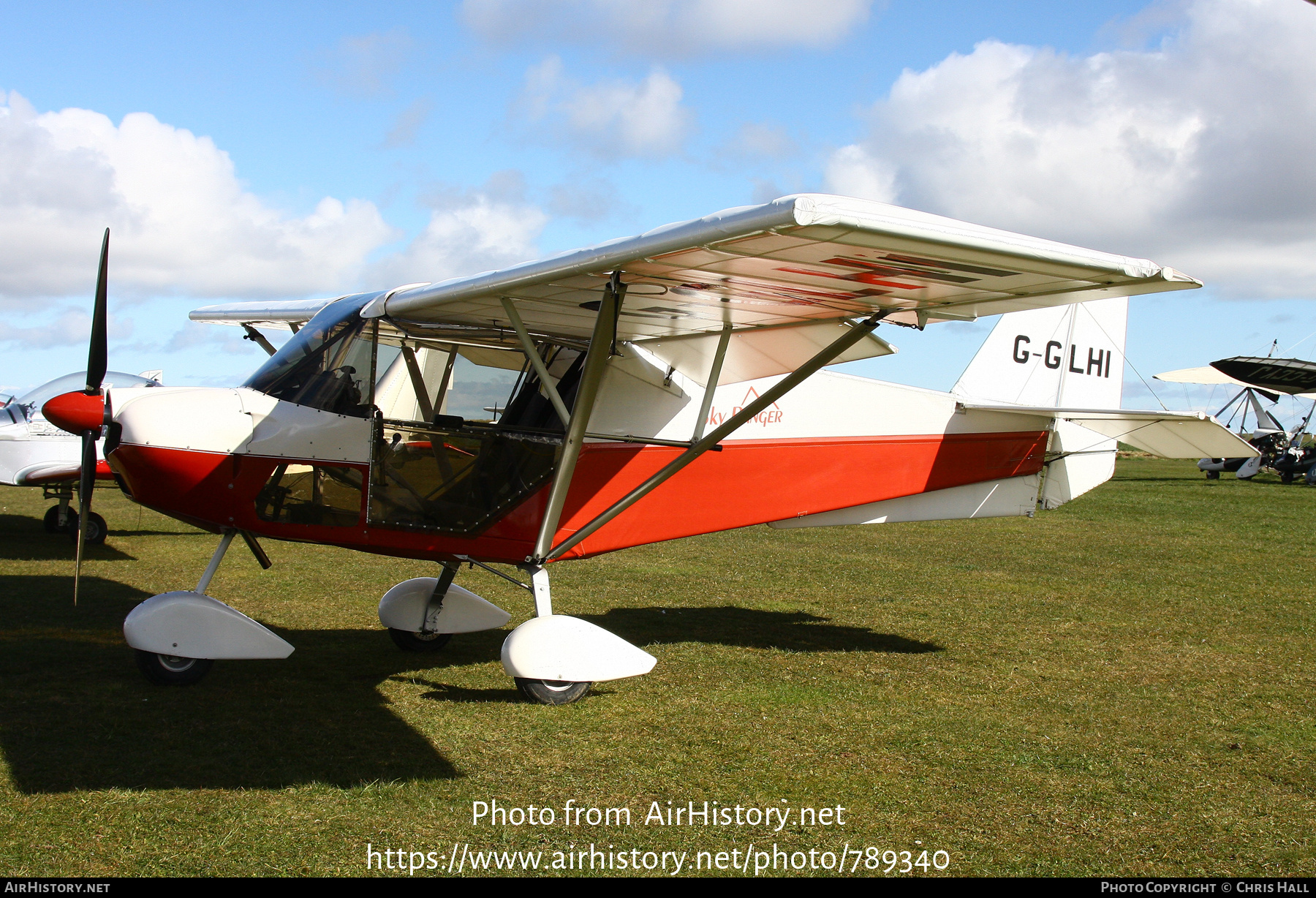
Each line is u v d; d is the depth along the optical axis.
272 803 3.02
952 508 5.91
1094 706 4.33
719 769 3.43
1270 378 26.78
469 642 5.50
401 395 4.55
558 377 4.85
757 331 4.41
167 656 4.25
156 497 4.23
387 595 5.24
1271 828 3.01
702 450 4.64
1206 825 3.02
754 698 4.36
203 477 4.20
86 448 4.40
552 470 4.70
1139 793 3.28
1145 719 4.14
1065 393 6.42
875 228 2.49
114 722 3.77
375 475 4.34
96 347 4.39
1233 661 5.26
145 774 3.23
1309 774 3.49
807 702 4.31
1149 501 17.16
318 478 4.30
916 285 3.27
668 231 2.94
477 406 4.70
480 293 3.90
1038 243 2.75
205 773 3.26
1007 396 6.21
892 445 5.62
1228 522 13.41
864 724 3.99
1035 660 5.24
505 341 4.72
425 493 4.44
